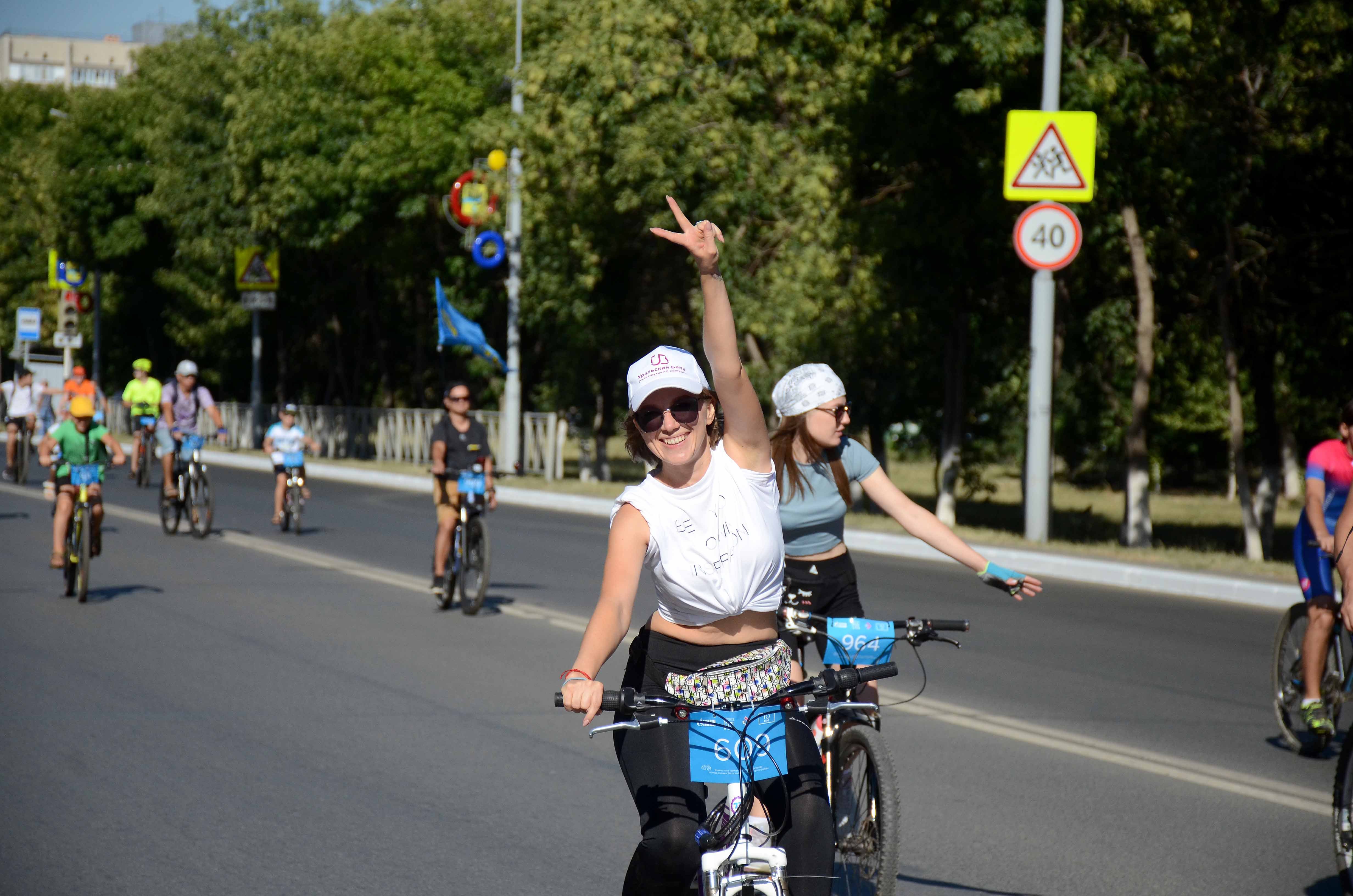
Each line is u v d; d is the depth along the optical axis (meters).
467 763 14.34
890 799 9.52
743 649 8.06
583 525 43.56
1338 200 43.91
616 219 56.28
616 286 61.62
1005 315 51.31
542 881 10.84
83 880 10.69
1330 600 15.19
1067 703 17.86
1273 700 16.92
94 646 20.36
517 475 63.56
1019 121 35.00
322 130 73.12
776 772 7.80
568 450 121.31
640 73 51.78
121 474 59.16
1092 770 14.55
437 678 18.64
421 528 40.47
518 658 20.27
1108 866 11.43
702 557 7.86
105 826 12.03
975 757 15.04
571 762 14.44
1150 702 17.98
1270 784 14.12
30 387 54.41
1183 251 46.81
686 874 7.60
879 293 47.31
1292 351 50.28
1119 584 30.88
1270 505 50.81
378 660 19.86
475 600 24.09
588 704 7.13
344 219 73.12
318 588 27.20
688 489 7.92
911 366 53.34
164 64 93.00
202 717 16.08
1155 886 10.95
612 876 11.00
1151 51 40.44
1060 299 50.03
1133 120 39.88
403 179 71.00
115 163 99.31
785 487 11.13
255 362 87.38
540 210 57.75
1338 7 40.88
